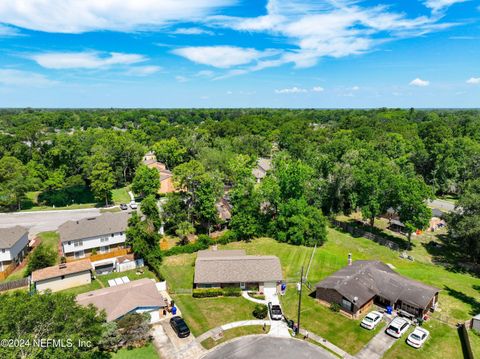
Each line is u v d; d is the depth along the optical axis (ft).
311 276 158.71
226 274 144.66
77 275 150.30
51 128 587.27
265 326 119.34
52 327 76.07
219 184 206.08
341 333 116.16
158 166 360.69
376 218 257.75
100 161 284.82
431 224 238.07
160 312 124.06
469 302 138.41
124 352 105.19
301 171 211.82
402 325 115.85
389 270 154.40
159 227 187.32
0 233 169.99
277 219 207.31
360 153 285.84
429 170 341.41
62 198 274.57
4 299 78.54
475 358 99.81
